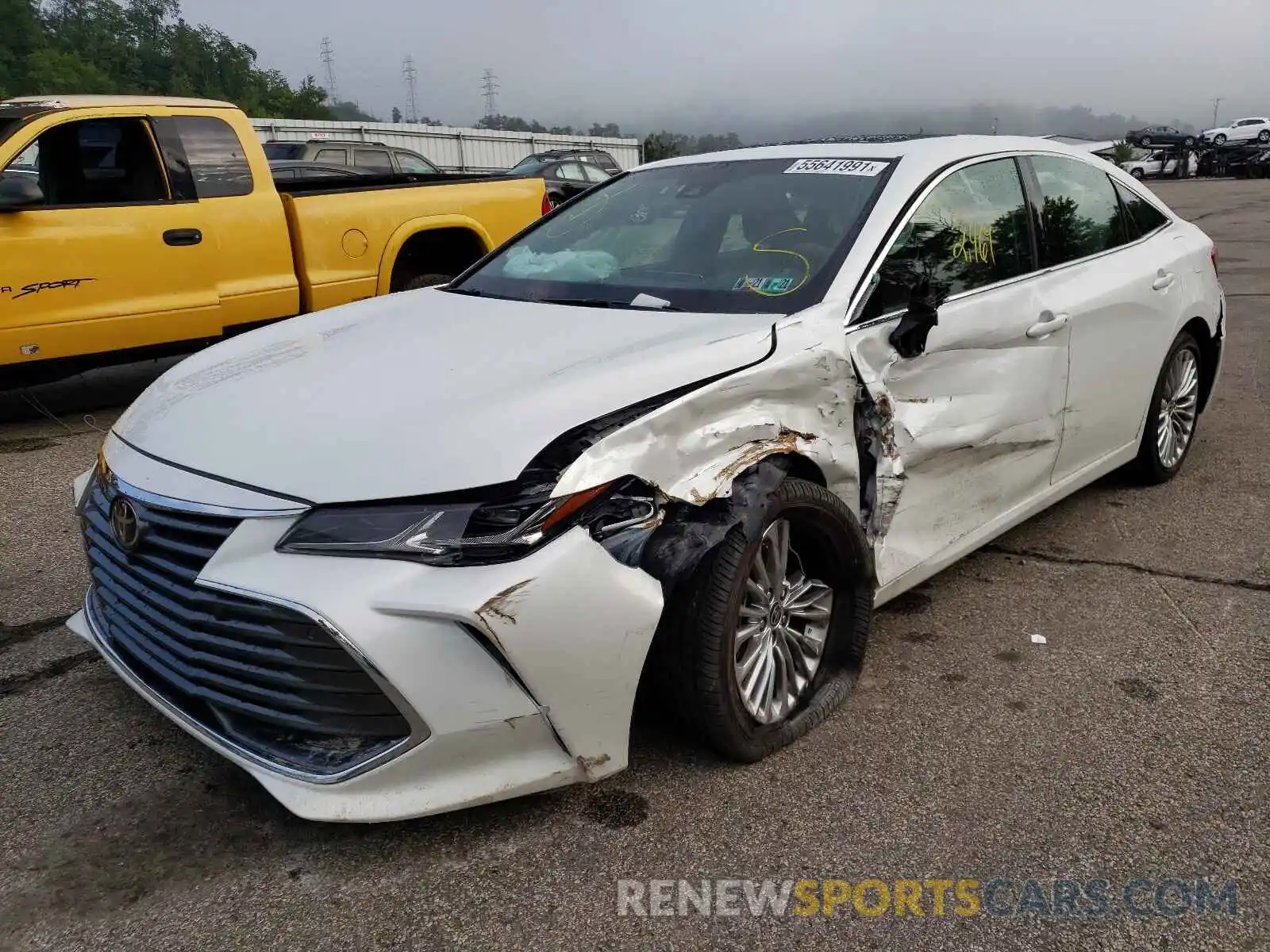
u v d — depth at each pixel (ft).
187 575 7.77
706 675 8.40
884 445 9.93
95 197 20.48
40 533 15.06
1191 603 12.46
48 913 7.43
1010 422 11.67
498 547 7.29
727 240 11.17
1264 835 8.25
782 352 9.11
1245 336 28.17
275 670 7.48
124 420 9.63
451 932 7.25
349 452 7.70
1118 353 13.69
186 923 7.34
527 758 7.76
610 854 8.02
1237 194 93.91
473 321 10.48
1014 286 11.85
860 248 10.28
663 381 8.36
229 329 22.43
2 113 20.65
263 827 8.36
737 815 8.47
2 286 18.90
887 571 10.40
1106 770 9.12
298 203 22.89
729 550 8.33
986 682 10.64
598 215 12.94
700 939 7.20
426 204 25.07
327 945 7.14
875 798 8.71
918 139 12.51
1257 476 16.98
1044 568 13.53
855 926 7.32
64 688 10.61
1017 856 8.03
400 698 7.20
